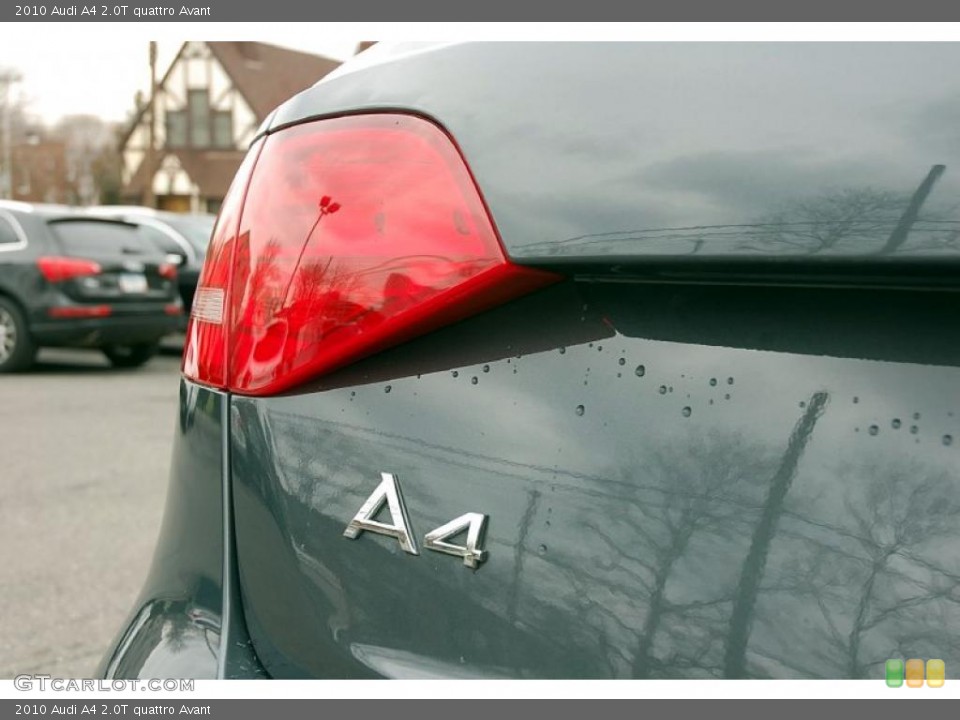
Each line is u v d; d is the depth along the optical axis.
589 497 0.86
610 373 0.87
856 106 0.75
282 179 1.06
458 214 0.91
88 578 3.36
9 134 46.97
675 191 0.80
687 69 0.83
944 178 0.71
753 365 0.81
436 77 0.96
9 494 4.51
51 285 9.10
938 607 0.73
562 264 0.85
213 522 1.09
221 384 1.10
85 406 7.31
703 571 0.81
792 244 0.75
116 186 46.56
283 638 1.01
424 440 0.94
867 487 0.76
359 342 0.97
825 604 0.76
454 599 0.91
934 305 0.75
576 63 0.88
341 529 0.98
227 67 42.88
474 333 0.94
